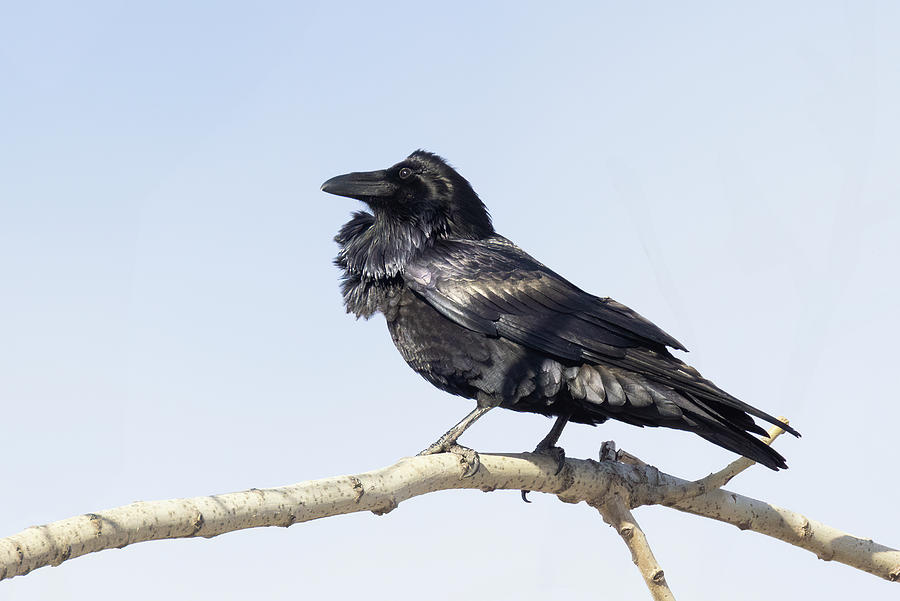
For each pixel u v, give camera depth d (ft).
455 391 39.01
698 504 31.65
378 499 24.64
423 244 40.06
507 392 37.04
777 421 31.45
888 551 32.60
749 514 31.83
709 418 33.96
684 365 35.09
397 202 40.78
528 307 37.40
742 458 31.73
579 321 36.65
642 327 36.47
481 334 37.68
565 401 36.76
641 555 29.91
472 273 38.63
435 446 36.68
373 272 40.01
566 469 30.45
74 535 18.57
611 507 30.58
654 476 31.63
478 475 28.60
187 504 20.49
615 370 35.91
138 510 19.72
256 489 22.08
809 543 32.12
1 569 17.39
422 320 38.88
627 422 37.09
